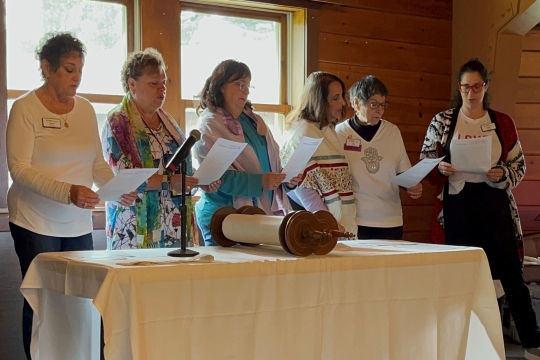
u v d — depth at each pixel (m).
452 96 4.36
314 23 3.88
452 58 4.38
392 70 4.19
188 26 3.62
